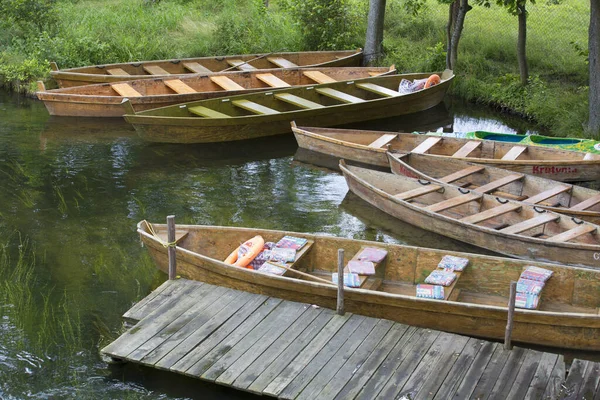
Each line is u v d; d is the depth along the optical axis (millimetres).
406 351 6344
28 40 17812
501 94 15531
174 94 14156
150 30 19156
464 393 5824
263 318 6840
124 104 11977
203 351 6355
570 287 7230
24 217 9805
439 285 7023
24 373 6410
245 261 7574
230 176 11469
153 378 6320
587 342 6598
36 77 16578
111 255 8711
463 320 6719
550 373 6059
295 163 12117
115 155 12359
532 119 14820
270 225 9633
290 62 17125
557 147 11859
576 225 8609
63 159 12109
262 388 5875
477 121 14695
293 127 12703
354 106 13742
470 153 11930
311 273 7992
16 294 7754
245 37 18781
